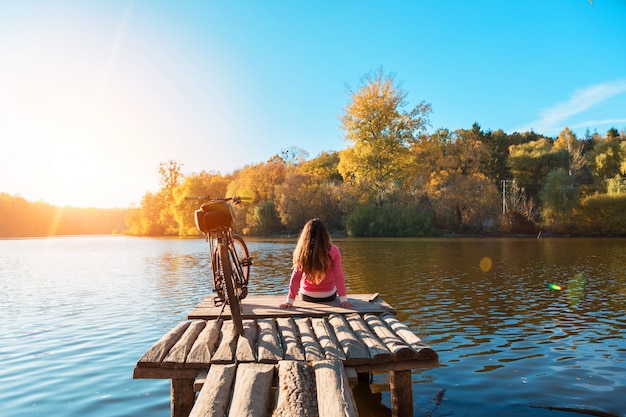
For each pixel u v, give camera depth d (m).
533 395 5.18
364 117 55.88
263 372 4.05
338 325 5.24
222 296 5.69
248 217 72.75
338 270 6.23
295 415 3.34
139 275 19.55
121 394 5.48
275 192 71.38
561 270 18.34
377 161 56.75
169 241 67.94
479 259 23.80
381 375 6.23
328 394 3.59
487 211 58.88
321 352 4.44
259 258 27.11
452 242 42.56
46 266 25.17
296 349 4.49
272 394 4.91
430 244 39.03
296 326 5.45
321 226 6.25
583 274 16.94
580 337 7.78
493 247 34.50
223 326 5.45
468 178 60.12
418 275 16.78
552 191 58.06
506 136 89.94
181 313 10.65
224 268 5.14
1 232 137.38
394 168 57.53
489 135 86.75
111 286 15.91
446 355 6.82
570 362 6.38
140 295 13.62
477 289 13.31
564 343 7.40
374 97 56.16
